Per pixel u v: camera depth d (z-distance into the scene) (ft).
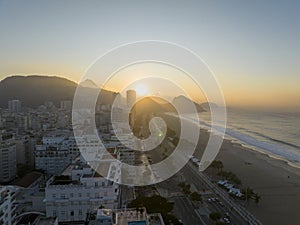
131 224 220.43
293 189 590.96
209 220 441.68
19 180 641.40
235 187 598.34
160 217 261.85
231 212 471.62
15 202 435.94
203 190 581.53
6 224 333.21
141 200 397.39
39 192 482.28
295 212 472.03
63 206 386.52
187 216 456.45
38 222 295.89
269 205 504.43
